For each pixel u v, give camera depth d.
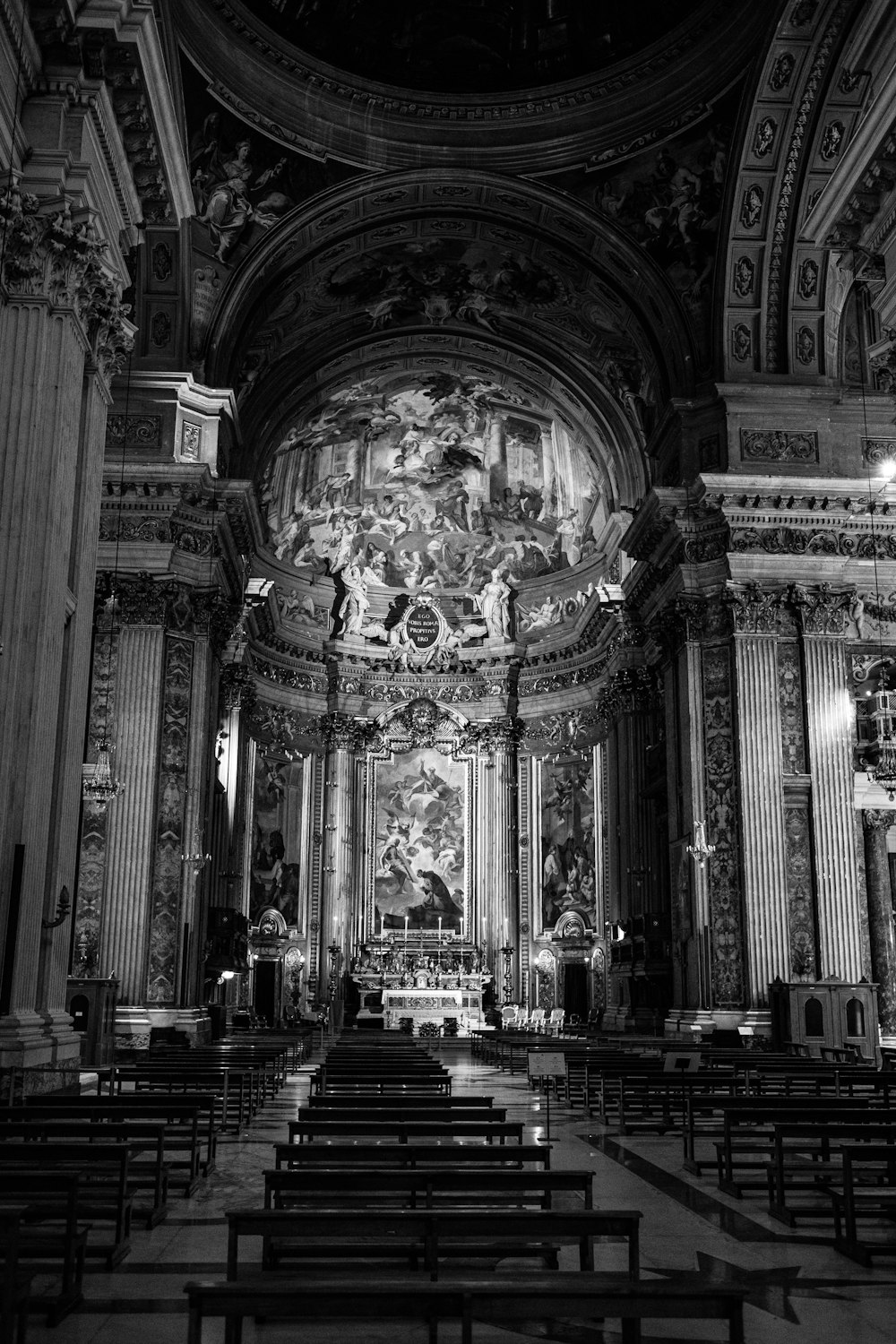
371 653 39.56
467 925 38.47
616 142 25.70
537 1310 3.93
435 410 37.28
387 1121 8.59
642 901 30.44
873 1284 6.42
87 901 23.12
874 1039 21.94
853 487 24.89
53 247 11.67
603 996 34.94
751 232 25.45
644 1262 6.94
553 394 33.84
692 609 25.33
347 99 25.39
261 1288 3.91
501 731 38.97
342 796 38.34
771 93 23.55
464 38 25.75
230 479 27.33
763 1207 8.59
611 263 27.64
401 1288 3.94
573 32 25.59
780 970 23.42
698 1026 23.41
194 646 24.86
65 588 11.79
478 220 27.91
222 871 29.47
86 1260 6.80
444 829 39.03
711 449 26.03
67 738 12.17
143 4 11.63
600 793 36.22
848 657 25.19
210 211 25.28
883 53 12.73
